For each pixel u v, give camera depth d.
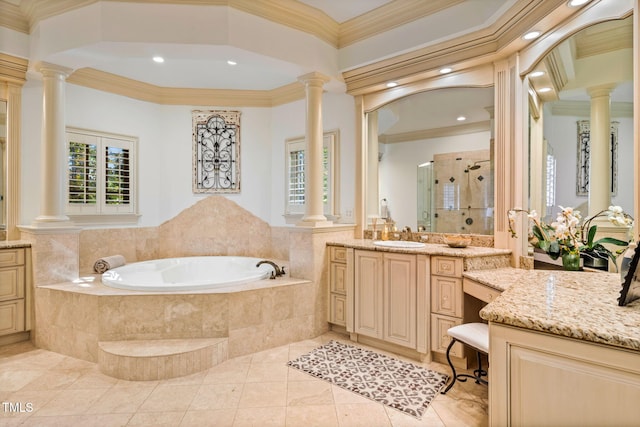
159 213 4.31
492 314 1.10
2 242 2.96
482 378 2.38
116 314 2.61
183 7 2.65
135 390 2.23
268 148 4.49
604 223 2.02
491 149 2.82
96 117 3.80
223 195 4.45
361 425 1.88
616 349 0.91
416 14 2.86
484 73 2.83
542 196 2.44
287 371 2.49
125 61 3.53
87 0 2.65
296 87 4.16
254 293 2.82
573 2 2.01
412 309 2.68
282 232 4.36
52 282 2.99
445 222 3.09
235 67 3.69
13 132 3.22
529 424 1.05
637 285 1.18
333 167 3.82
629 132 1.88
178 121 4.37
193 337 2.66
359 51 3.23
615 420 0.92
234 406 2.05
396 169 3.40
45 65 2.97
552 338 1.01
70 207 3.61
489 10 2.46
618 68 1.93
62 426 1.86
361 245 3.00
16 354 2.78
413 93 3.24
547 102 2.38
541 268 2.47
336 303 3.25
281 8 2.88
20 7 2.90
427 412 1.99
